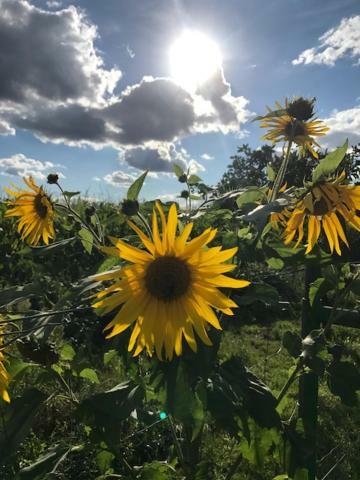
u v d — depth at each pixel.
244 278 1.77
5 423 1.79
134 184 1.77
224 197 1.77
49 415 3.56
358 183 1.83
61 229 5.43
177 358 1.48
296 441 1.94
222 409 1.58
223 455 3.45
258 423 1.70
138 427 3.46
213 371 1.73
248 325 6.73
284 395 2.12
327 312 2.21
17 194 2.36
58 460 1.96
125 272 1.43
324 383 4.84
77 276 4.46
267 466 3.25
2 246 6.94
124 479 2.17
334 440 3.74
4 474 2.70
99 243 1.97
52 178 2.46
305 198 1.69
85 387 3.77
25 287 1.67
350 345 5.54
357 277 2.00
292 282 3.71
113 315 1.62
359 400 1.92
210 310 1.49
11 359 1.97
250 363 5.49
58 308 1.40
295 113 2.39
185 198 2.25
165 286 1.45
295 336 2.14
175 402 1.43
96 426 1.73
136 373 1.76
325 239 1.97
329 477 3.27
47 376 2.08
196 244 1.41
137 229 1.40
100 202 7.59
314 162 2.66
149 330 1.48
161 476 2.16
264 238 1.76
